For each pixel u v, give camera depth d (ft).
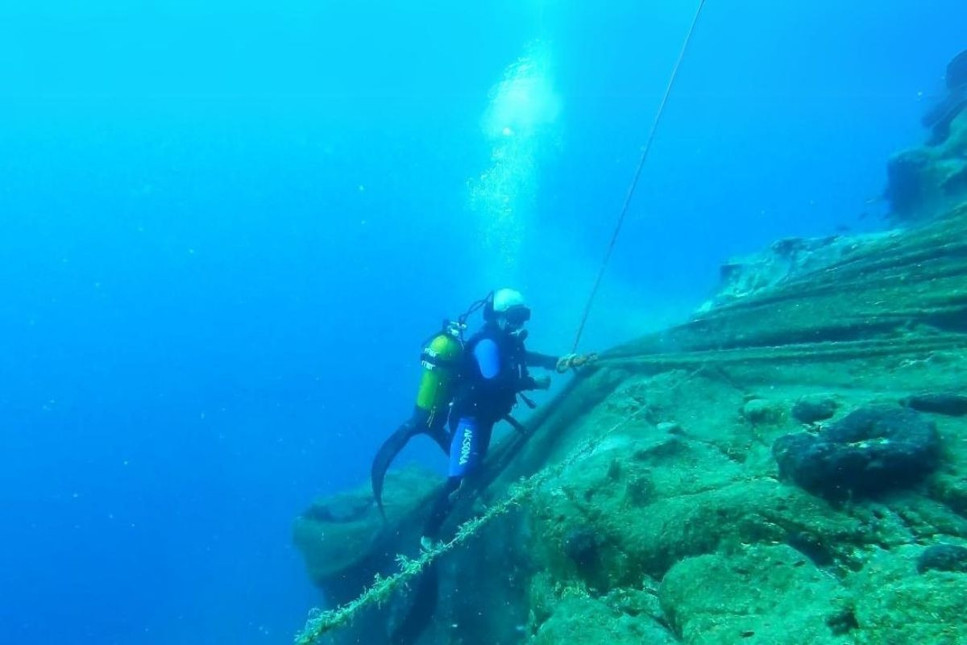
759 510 7.13
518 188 71.15
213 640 49.49
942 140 25.39
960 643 4.22
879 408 7.45
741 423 10.03
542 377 15.29
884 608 4.93
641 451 9.80
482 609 13.93
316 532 18.80
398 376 82.84
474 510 15.20
